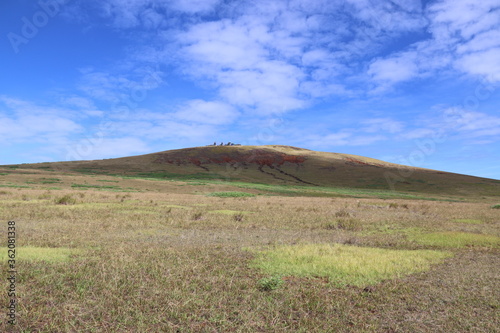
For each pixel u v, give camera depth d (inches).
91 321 194.4
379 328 195.8
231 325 194.4
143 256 355.9
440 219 855.7
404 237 552.1
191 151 4894.2
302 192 2539.4
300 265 331.3
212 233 557.6
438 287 270.5
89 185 2260.1
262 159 4650.6
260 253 390.0
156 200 1337.4
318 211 1005.2
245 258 366.3
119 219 676.7
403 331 192.1
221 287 261.6
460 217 914.7
